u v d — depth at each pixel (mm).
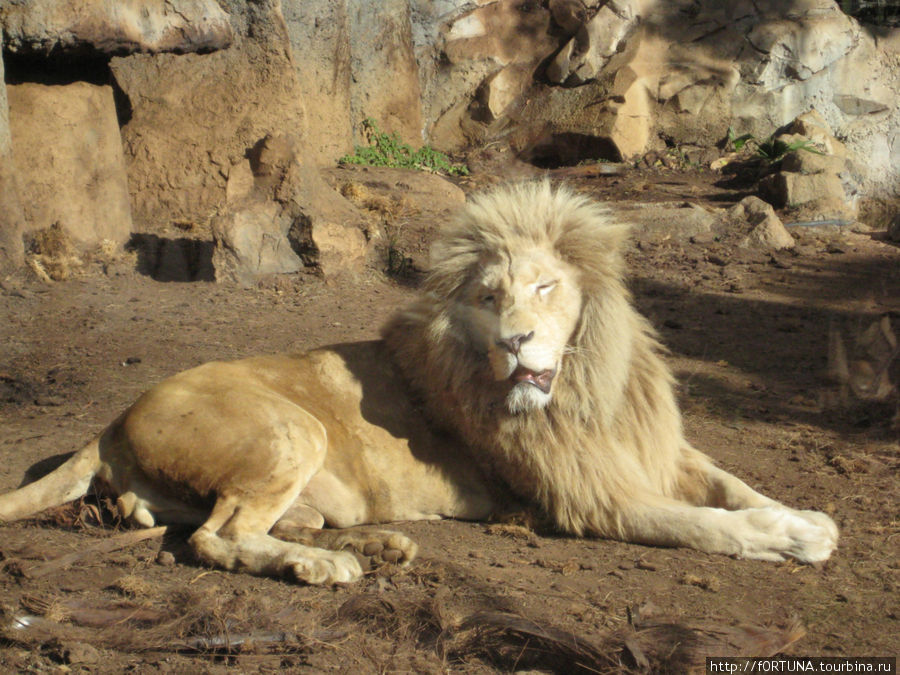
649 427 7898
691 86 31281
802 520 7316
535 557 7250
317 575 6648
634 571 7016
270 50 20469
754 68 31203
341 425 7738
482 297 7316
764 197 25109
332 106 25797
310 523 7559
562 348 7316
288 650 5844
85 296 14977
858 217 26375
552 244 7367
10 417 10305
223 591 6555
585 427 7496
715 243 20812
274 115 20484
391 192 21953
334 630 6047
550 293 7234
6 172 14961
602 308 7469
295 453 7164
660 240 20812
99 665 5652
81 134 16344
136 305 14750
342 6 25828
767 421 11008
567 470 7469
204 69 20047
